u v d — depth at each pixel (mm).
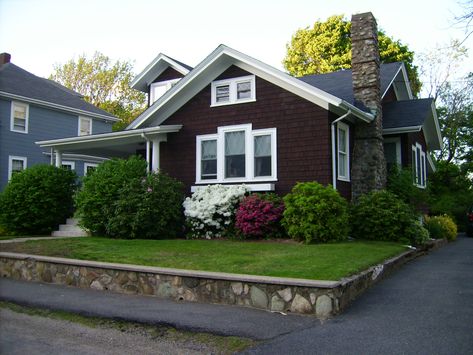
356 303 5816
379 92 13727
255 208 10992
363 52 13703
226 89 13133
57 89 26016
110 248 9094
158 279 6680
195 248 8992
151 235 11383
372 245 9617
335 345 4293
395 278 7461
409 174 13406
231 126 12836
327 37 31484
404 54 29969
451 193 23297
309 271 6273
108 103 38062
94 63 38750
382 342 4328
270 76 12266
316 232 9758
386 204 11016
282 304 5590
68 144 15086
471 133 28750
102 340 4832
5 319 5742
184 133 13602
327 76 16922
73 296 6824
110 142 14477
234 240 10844
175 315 5539
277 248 8875
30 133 22141
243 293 5902
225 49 12594
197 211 11477
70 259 8055
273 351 4215
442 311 5363
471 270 8273
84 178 12648
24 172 14195
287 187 11859
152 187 11703
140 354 4375
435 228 14078
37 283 8023
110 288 7199
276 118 12172
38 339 4926
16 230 13719
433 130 17719
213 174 13109
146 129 13023
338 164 12086
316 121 11602
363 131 13258
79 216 12375
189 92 13586
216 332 4848
